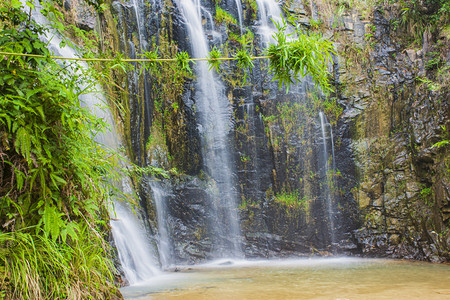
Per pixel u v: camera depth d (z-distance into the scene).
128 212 7.02
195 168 9.36
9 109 2.11
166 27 9.43
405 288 5.19
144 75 8.86
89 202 2.47
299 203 9.51
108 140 6.80
